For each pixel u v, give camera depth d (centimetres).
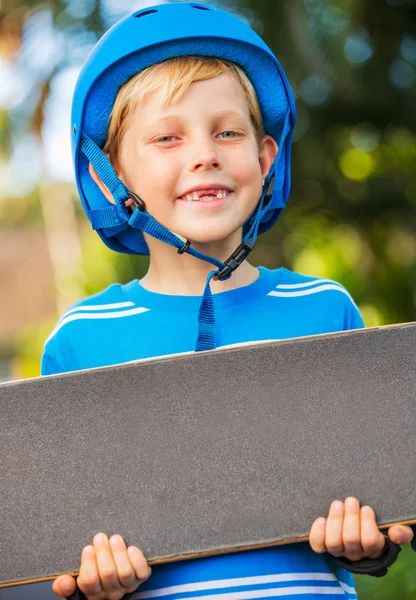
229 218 184
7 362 1291
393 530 156
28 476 160
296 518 158
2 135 527
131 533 157
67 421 163
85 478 160
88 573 154
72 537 158
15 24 438
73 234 1223
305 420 162
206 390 164
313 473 159
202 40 190
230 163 185
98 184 202
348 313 196
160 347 186
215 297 190
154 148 186
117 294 197
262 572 163
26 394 164
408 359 165
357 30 429
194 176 182
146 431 162
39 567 157
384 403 163
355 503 156
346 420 162
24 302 1327
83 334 191
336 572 172
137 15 196
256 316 189
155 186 185
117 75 192
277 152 201
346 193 460
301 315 191
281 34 409
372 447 160
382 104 444
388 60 439
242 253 187
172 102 184
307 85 429
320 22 415
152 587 165
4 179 1154
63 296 898
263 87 202
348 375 164
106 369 165
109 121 198
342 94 437
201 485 159
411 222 474
